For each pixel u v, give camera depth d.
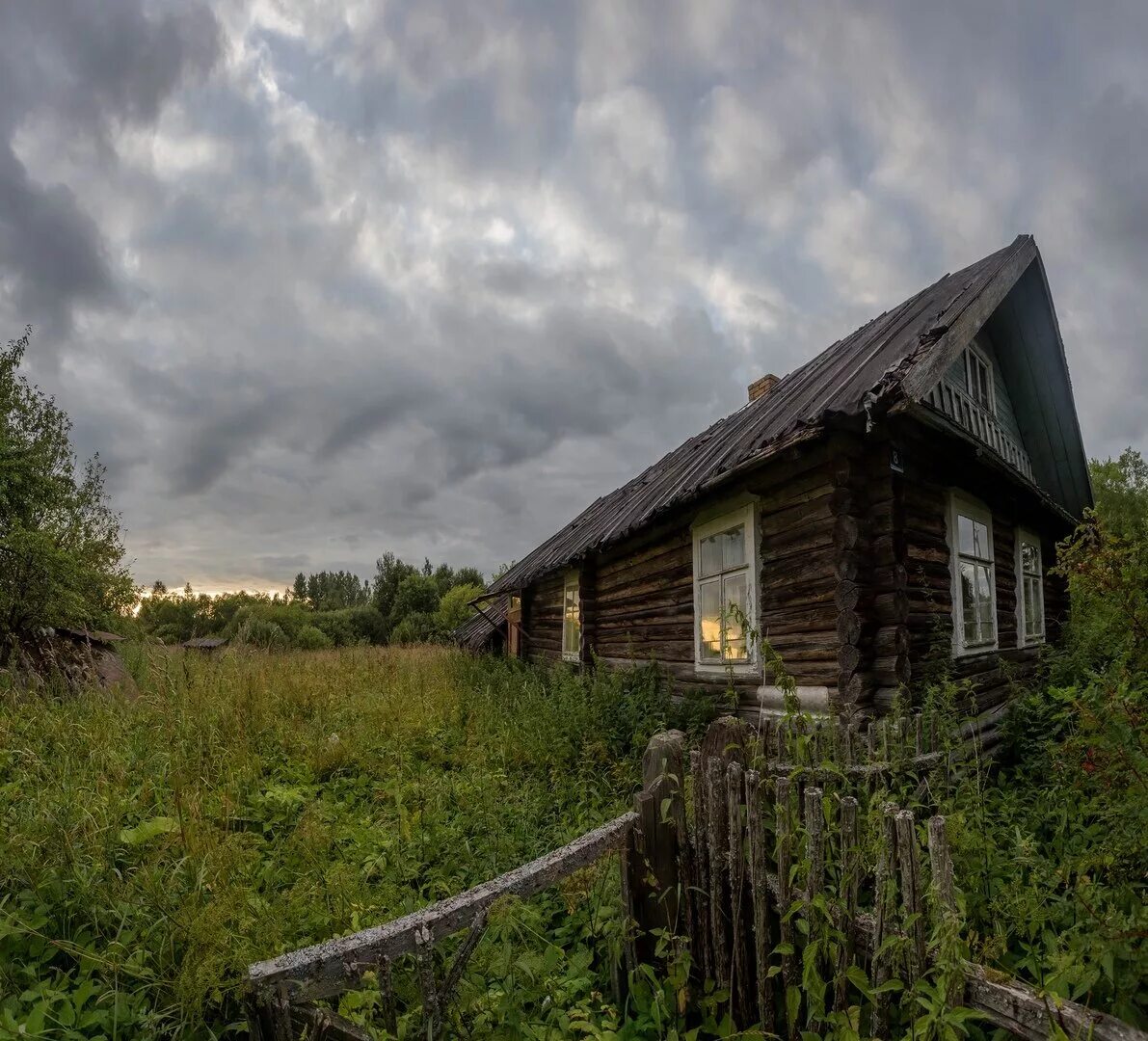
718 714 6.27
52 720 5.10
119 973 2.45
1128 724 2.41
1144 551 2.54
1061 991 1.95
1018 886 2.49
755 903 2.31
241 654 9.48
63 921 2.71
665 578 7.74
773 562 5.84
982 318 5.59
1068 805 3.29
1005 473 6.63
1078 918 2.31
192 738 5.23
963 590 6.38
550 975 2.60
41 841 2.96
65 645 8.90
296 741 5.82
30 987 2.41
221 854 3.04
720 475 5.39
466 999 2.28
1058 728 4.44
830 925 2.13
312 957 1.92
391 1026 1.98
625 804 4.45
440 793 4.46
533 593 14.41
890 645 4.95
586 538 9.59
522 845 3.94
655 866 2.65
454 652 16.47
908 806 3.22
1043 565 9.84
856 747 3.50
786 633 5.62
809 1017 2.09
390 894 3.04
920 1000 1.82
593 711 6.53
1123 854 2.28
